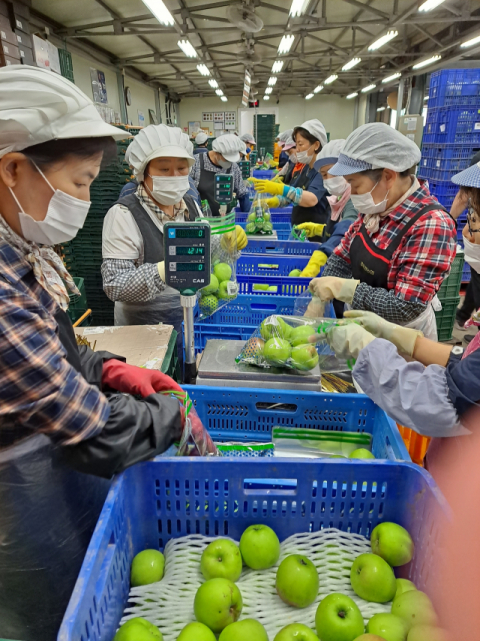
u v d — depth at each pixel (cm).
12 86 74
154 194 192
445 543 72
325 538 95
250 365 138
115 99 1116
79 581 65
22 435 77
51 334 71
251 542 90
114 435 77
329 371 145
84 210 89
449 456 105
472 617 52
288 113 1988
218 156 438
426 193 172
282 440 120
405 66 1118
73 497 88
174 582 88
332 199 308
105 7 714
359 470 92
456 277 387
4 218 85
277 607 86
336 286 174
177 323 212
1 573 86
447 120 518
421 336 127
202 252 117
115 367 105
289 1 805
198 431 98
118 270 186
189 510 95
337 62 1380
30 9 669
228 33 983
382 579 84
